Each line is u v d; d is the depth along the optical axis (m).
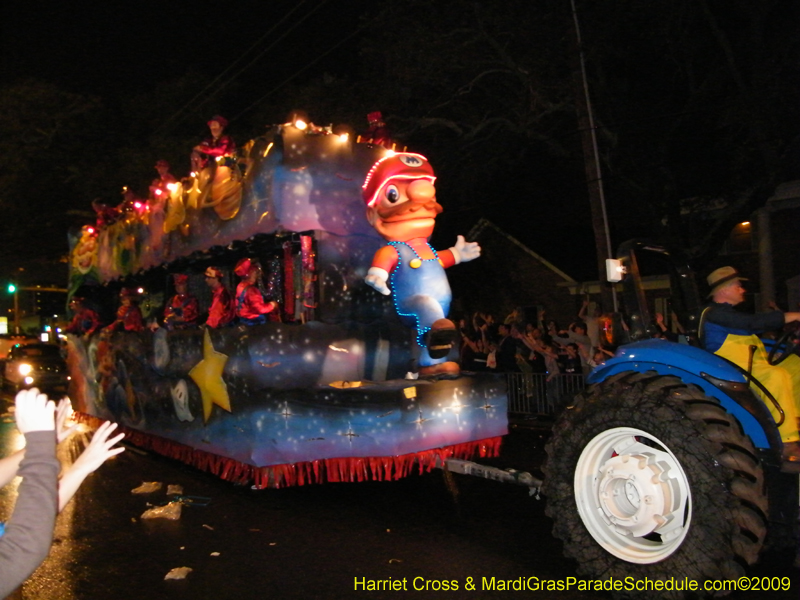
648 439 4.42
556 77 15.08
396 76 16.25
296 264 7.16
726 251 17.28
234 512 6.43
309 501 6.74
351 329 7.00
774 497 4.20
